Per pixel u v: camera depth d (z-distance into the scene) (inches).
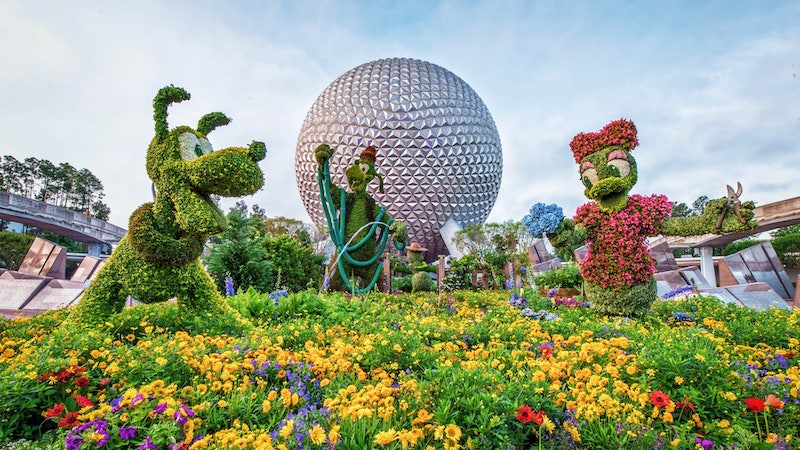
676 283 466.0
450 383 117.6
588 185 316.5
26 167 2299.5
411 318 274.5
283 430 91.8
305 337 201.0
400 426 102.0
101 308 233.1
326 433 98.1
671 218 301.1
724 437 105.0
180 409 101.2
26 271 569.3
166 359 138.3
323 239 1162.6
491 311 302.0
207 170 233.1
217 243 493.0
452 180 1225.4
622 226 301.3
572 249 314.3
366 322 250.8
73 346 149.6
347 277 486.9
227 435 91.3
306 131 1330.0
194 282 245.4
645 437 98.3
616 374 131.4
